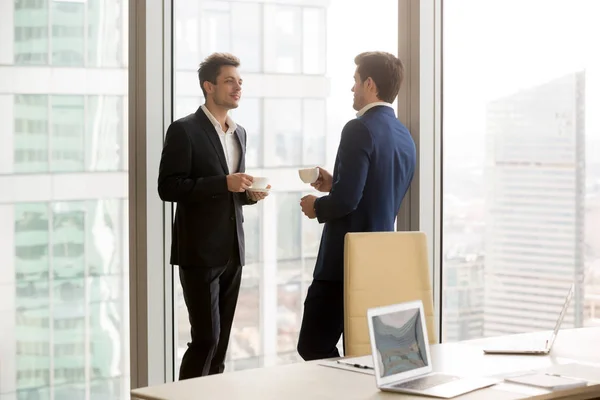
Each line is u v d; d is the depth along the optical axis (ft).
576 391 8.34
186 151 13.69
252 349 15.71
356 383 8.61
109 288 15.97
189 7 15.49
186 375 14.01
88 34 15.72
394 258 11.73
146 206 15.31
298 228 15.29
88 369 16.08
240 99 15.25
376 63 12.56
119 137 15.75
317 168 12.84
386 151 12.35
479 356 9.87
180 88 15.58
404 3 13.65
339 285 12.71
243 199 14.07
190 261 13.82
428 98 13.69
